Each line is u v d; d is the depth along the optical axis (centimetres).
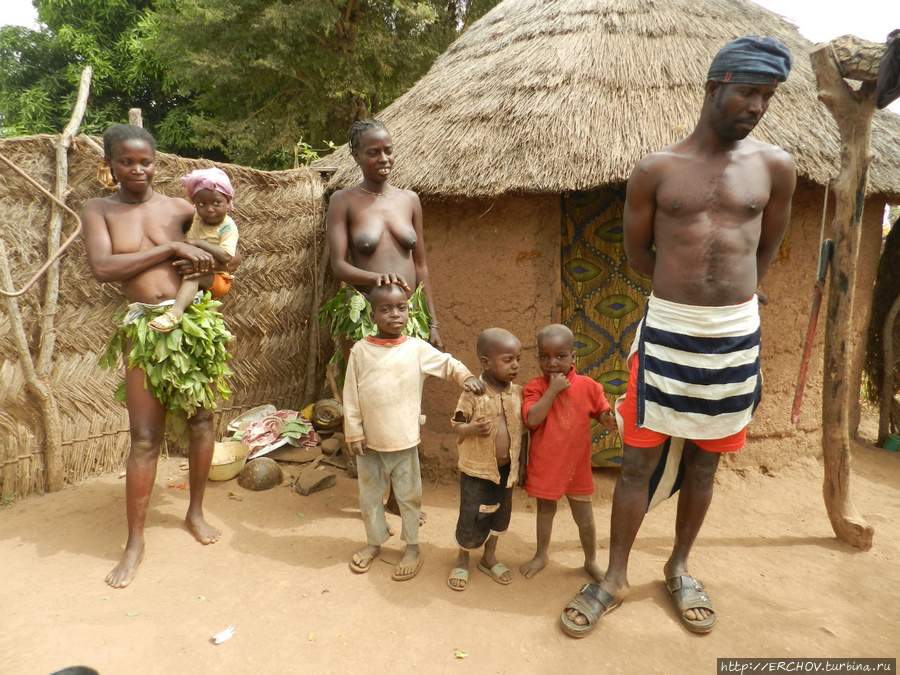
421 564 285
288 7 1235
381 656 220
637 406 233
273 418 439
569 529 326
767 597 260
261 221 433
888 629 238
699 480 248
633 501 243
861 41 269
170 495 358
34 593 254
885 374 482
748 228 217
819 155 331
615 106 352
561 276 377
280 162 1416
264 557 291
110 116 1611
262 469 379
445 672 213
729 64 198
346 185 428
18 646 217
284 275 459
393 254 314
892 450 473
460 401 259
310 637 230
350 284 330
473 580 273
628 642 230
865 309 445
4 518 321
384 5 1398
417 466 276
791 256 364
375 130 299
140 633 228
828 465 308
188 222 292
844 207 288
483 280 377
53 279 339
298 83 1433
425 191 354
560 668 216
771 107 358
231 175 409
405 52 1372
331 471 407
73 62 1670
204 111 1673
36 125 1520
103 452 381
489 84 402
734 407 228
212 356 292
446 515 344
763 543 308
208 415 306
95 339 369
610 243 370
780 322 368
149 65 1562
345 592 262
